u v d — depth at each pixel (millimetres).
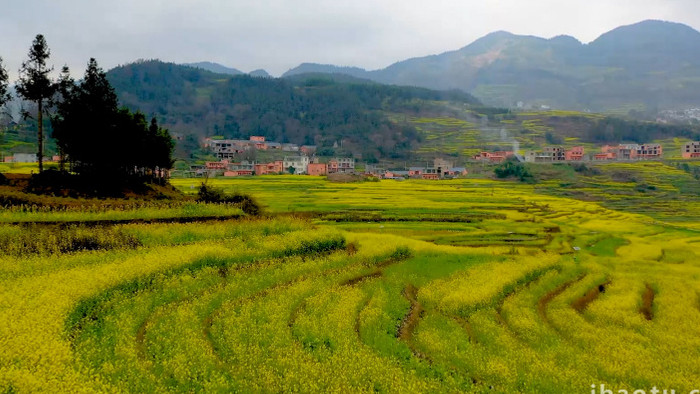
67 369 18453
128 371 19266
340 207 78500
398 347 24641
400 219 71562
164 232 39938
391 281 36562
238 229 43656
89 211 43812
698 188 141875
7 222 37531
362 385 20172
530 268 42219
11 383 17016
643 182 148750
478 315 30953
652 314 34812
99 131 56000
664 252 60156
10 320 21891
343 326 26094
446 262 43656
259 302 29000
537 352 25297
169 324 24688
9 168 89875
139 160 67938
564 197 125062
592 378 22219
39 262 31000
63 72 55375
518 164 173125
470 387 21312
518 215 81438
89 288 26578
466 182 146000
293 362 21359
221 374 20156
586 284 39750
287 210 73625
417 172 174625
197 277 32094
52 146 145750
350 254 42906
